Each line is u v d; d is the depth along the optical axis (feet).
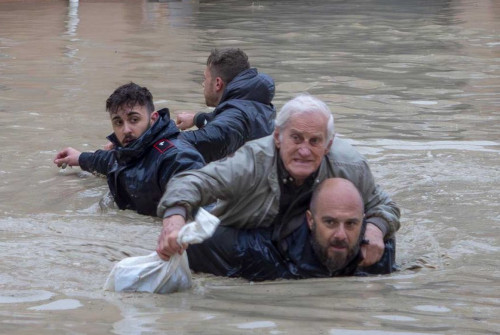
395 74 61.16
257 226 25.36
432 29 87.45
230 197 24.91
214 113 35.86
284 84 56.65
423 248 28.07
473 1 117.50
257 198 25.05
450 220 31.04
